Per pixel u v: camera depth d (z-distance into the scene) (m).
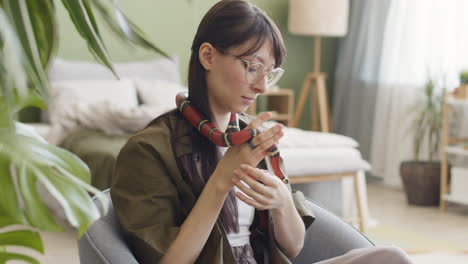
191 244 1.24
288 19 5.96
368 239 1.57
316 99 5.95
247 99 1.31
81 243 1.29
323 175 3.79
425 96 5.27
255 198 1.27
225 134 1.25
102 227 1.29
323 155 3.79
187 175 1.33
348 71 5.96
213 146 1.34
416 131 5.18
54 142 3.88
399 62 5.46
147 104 4.74
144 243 1.24
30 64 0.65
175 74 5.25
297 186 3.89
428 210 4.66
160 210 1.28
